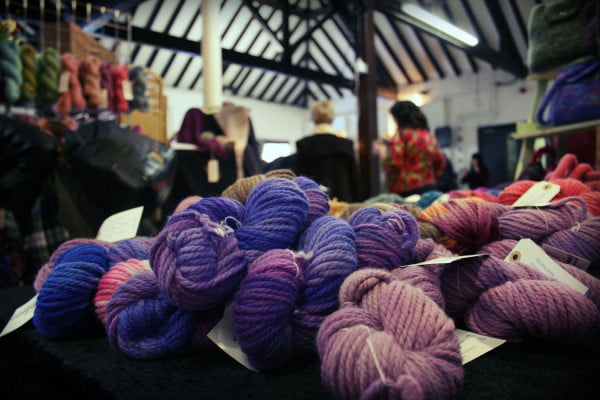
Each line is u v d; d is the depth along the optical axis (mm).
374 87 5180
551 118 1672
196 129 2361
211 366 660
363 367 461
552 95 1659
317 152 2537
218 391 564
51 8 3055
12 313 1056
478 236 885
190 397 547
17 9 2785
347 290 608
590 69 1539
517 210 940
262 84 13570
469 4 9055
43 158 1570
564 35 1637
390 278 617
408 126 2627
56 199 1588
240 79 12852
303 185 852
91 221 1573
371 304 583
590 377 578
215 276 611
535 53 1742
